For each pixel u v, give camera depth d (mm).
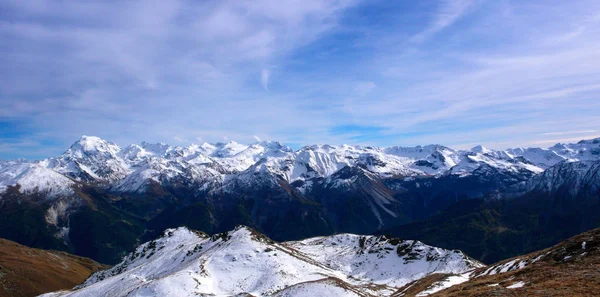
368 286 126250
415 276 147875
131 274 148000
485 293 51188
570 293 43469
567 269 57156
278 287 106250
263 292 103812
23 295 182625
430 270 150125
